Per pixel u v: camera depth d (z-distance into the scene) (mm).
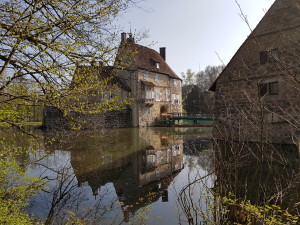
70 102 5105
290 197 4484
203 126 30141
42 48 4105
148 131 25312
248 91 13406
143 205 6621
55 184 8281
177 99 38500
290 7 11977
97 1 4367
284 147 11172
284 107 11805
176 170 10234
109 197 7277
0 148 6328
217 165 5285
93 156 13234
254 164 6566
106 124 25844
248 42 13523
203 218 5223
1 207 5371
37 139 6453
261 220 4086
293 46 11688
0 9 4074
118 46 5004
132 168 10852
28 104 4922
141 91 30156
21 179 7875
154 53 35812
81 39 4570
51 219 5680
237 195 5762
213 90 16156
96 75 5109
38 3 3943
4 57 4379
